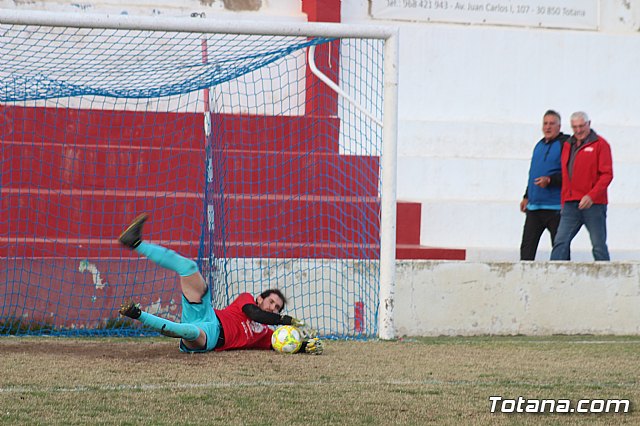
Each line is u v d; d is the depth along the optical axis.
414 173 43.94
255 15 45.34
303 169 39.78
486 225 42.44
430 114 47.31
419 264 30.34
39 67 40.22
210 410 17.47
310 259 30.17
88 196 36.50
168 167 39.34
